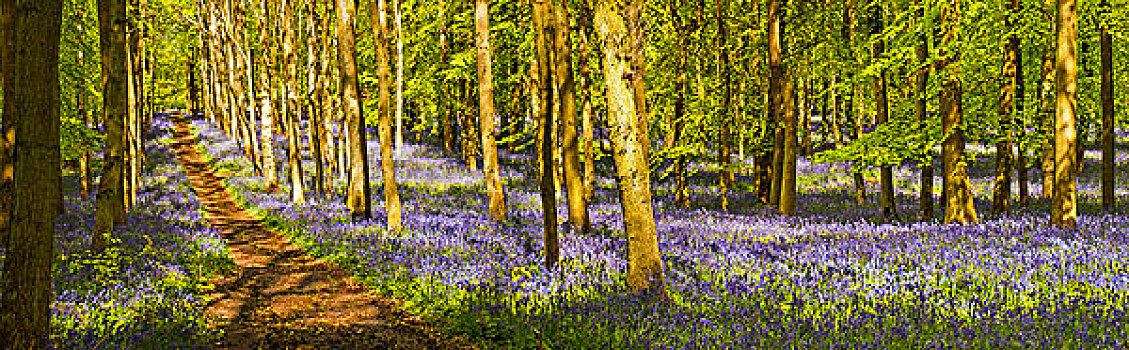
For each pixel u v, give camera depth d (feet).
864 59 71.67
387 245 47.24
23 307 20.08
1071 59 45.60
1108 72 66.64
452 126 149.18
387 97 55.77
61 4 20.63
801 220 63.10
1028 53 73.56
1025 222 49.65
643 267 30.55
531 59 86.69
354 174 64.18
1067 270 31.65
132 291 31.40
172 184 98.07
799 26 84.99
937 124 58.03
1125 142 171.94
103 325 25.50
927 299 28.25
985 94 61.77
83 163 78.69
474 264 38.50
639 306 28.53
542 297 30.89
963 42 53.57
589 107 84.64
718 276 34.19
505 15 94.43
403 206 73.97
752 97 91.61
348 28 63.98
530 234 51.78
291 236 57.77
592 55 86.22
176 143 158.92
